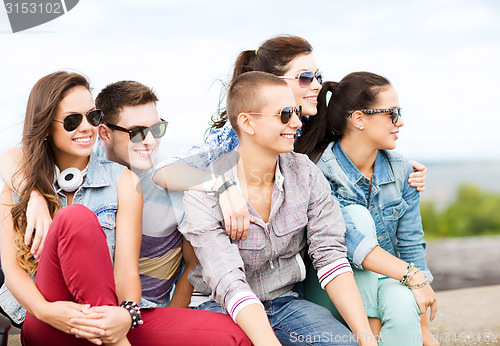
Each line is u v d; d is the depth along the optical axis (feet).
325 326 6.96
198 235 7.11
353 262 7.60
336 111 8.61
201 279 7.49
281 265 7.46
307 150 8.83
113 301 6.16
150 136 7.97
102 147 8.40
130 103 7.93
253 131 7.20
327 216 7.59
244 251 7.23
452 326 9.74
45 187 7.04
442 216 36.19
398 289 7.38
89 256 6.03
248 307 6.55
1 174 7.07
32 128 7.01
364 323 6.93
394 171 8.58
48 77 7.13
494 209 35.65
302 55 8.88
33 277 6.82
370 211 8.55
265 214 7.42
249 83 7.22
